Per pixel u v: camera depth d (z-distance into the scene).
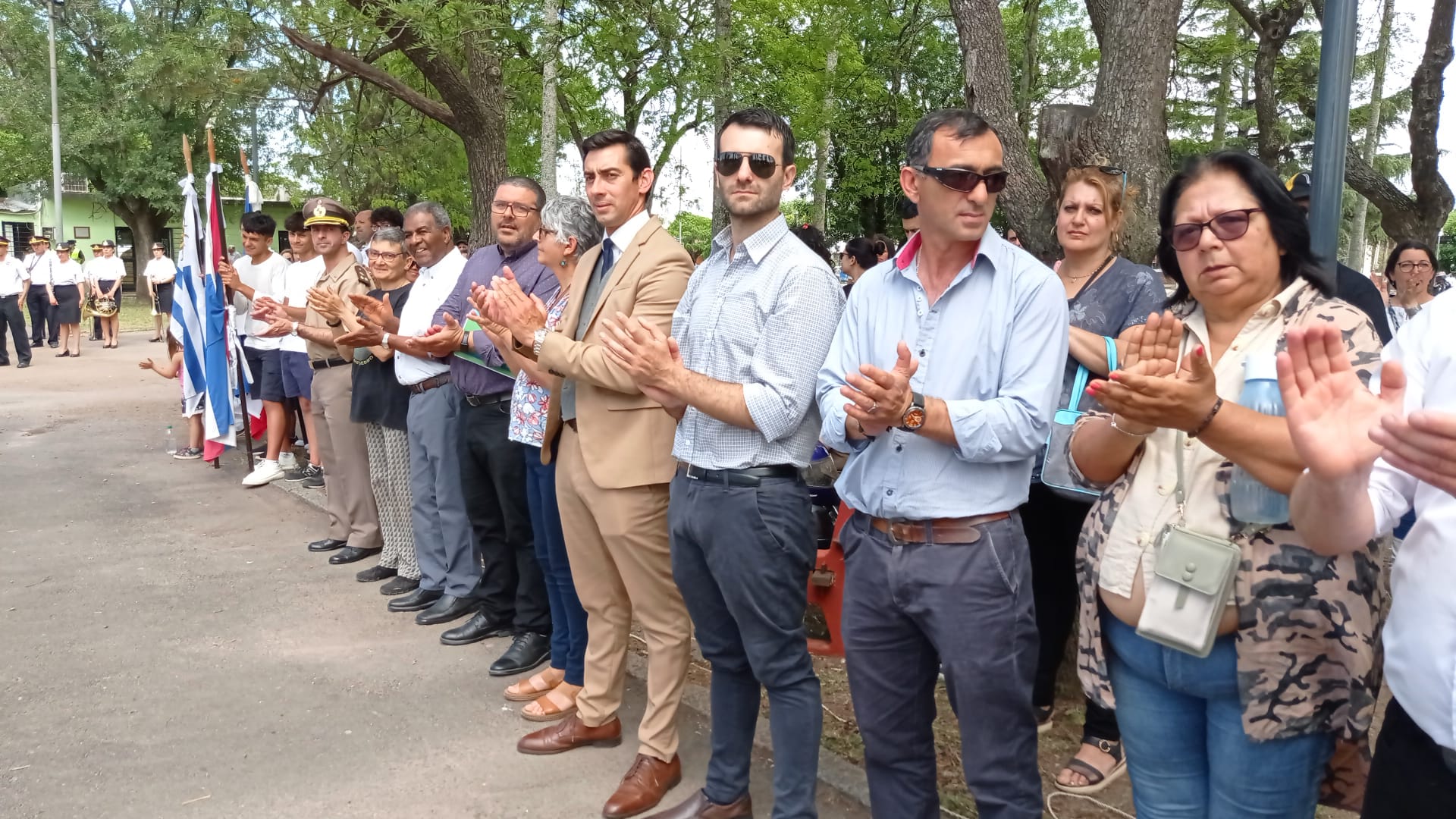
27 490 7.00
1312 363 1.42
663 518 3.00
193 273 7.83
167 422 9.67
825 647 3.50
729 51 7.01
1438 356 1.48
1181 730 1.90
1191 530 1.78
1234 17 12.61
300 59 9.59
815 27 11.46
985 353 2.15
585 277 3.23
